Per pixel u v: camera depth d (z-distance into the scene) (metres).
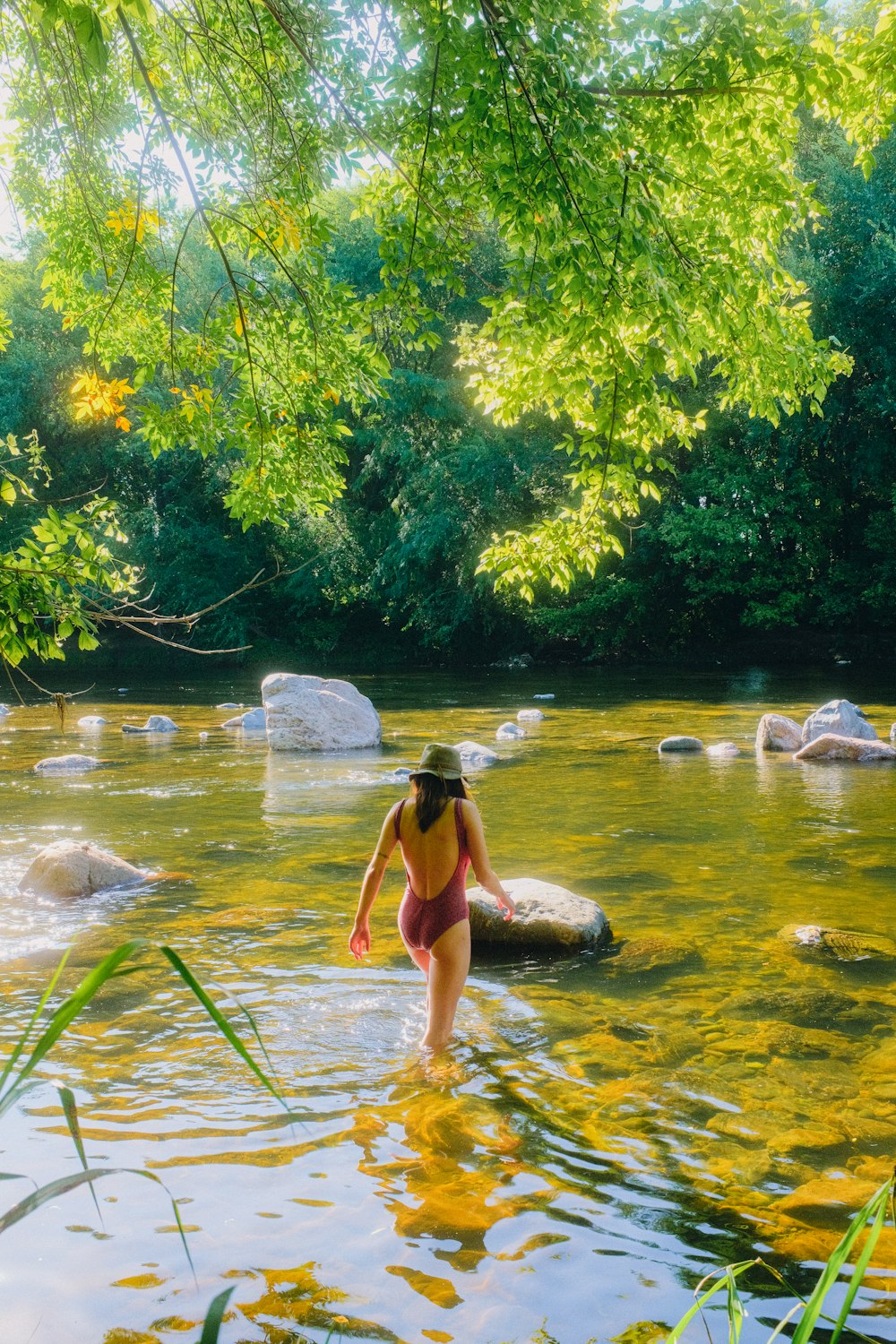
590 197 4.77
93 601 4.41
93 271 7.00
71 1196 3.11
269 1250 2.83
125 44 6.62
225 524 38.88
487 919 5.76
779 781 11.72
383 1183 3.21
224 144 6.11
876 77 5.77
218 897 6.80
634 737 15.91
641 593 34.56
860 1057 4.21
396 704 21.44
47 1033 1.40
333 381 6.52
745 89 5.34
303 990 5.05
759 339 6.16
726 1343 2.43
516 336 5.71
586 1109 3.75
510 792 11.00
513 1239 2.88
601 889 6.94
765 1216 3.01
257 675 32.84
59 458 35.91
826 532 33.56
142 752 14.82
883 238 28.39
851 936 5.80
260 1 5.57
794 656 34.84
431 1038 4.43
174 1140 3.50
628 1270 2.73
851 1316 2.52
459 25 4.54
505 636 37.59
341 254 30.66
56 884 6.84
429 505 32.69
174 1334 2.46
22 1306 2.57
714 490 32.38
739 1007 4.80
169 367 6.48
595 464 5.94
